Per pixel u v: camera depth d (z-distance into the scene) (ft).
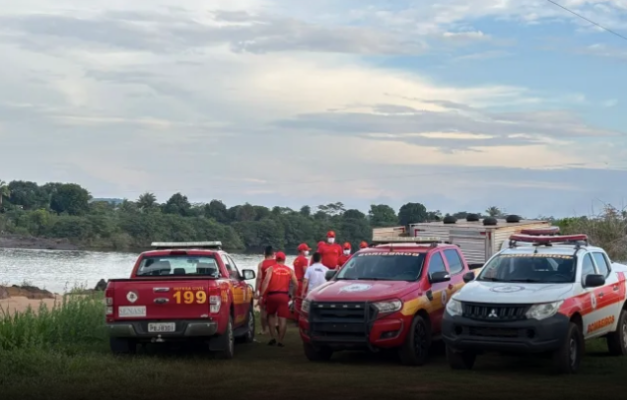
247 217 264.11
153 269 50.42
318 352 45.98
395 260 48.70
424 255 48.70
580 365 43.27
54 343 50.26
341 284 46.52
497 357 47.39
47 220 315.58
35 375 40.04
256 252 240.94
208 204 280.92
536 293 40.93
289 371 41.63
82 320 53.26
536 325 39.68
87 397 34.14
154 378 38.96
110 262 225.15
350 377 39.45
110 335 45.01
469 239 76.13
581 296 42.34
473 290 42.37
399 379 38.83
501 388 36.17
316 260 59.93
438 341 50.14
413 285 45.85
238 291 50.80
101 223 300.61
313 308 44.73
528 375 40.34
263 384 37.27
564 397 33.86
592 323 43.42
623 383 37.63
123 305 44.83
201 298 44.60
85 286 96.58
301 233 242.99
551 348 39.75
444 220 79.51
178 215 292.61
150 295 44.65
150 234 292.40
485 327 40.34
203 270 50.52
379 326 43.50
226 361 45.75
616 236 89.61
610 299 46.03
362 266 49.06
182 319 44.62
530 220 83.30
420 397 33.96
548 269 44.27
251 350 51.39
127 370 40.83
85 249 289.12
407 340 43.88
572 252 45.01
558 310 40.19
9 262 217.15
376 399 33.55
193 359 46.11
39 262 220.64
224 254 51.96
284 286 53.52
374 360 46.83
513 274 44.52
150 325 44.68
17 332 48.96
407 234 80.23
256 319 70.44
